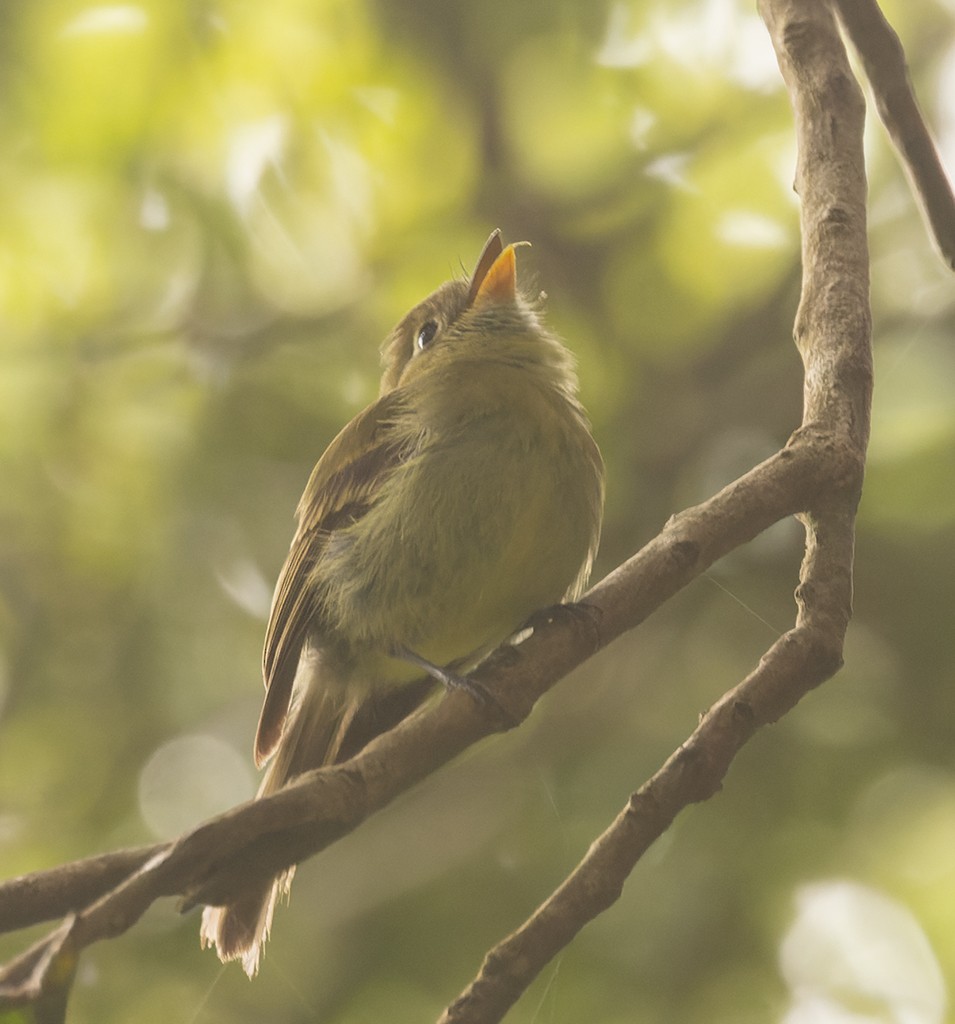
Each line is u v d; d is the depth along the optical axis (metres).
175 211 12.61
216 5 12.20
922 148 6.40
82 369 12.81
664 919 10.06
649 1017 9.80
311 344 12.95
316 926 10.85
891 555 11.30
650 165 13.37
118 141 12.21
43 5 11.97
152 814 12.13
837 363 5.96
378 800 4.98
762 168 13.31
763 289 13.48
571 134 13.40
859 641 11.28
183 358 12.91
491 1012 4.88
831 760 10.81
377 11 12.58
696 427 12.94
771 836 10.48
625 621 5.60
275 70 12.40
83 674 12.68
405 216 13.03
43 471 12.76
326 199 12.84
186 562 12.64
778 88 13.21
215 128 12.45
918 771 10.91
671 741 11.02
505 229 13.34
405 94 12.63
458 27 12.71
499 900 10.66
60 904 4.53
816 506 5.71
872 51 6.48
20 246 12.53
